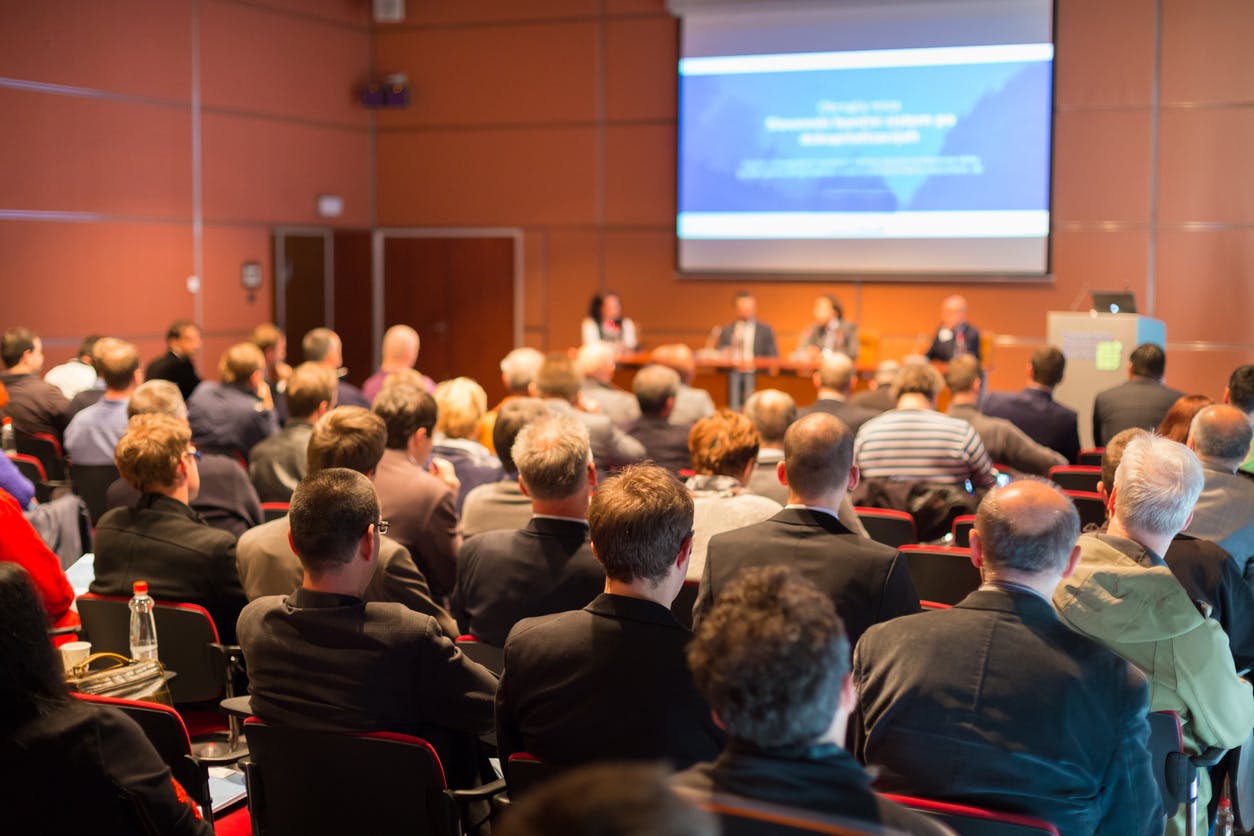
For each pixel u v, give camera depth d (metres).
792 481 2.69
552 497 2.72
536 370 5.65
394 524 3.35
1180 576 2.81
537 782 2.05
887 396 5.98
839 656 1.37
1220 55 8.94
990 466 4.49
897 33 9.64
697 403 6.48
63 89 8.58
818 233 10.09
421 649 2.27
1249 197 8.95
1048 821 1.84
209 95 9.73
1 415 5.84
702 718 2.01
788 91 10.01
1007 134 9.48
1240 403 4.45
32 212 8.43
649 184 10.61
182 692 2.99
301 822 2.28
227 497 3.76
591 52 10.64
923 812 1.81
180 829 1.89
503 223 11.08
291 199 10.56
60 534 4.13
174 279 9.53
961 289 9.78
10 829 1.78
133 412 4.21
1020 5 9.31
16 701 1.77
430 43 11.12
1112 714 1.91
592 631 2.07
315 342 6.73
